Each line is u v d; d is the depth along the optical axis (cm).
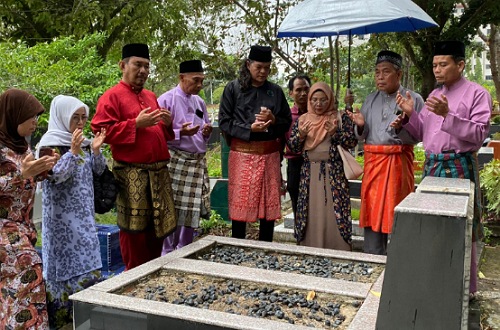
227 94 441
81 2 953
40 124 601
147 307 269
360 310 267
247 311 283
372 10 410
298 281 318
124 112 389
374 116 425
